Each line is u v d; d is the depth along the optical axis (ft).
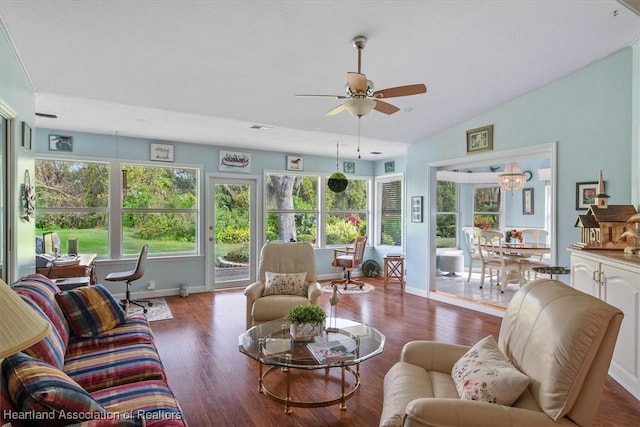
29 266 10.43
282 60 10.66
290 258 13.57
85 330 8.34
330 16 8.78
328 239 24.61
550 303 5.34
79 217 17.02
